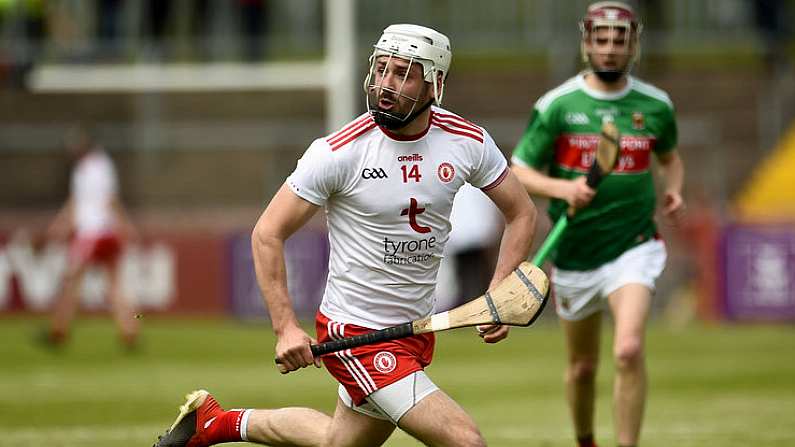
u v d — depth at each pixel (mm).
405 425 17531
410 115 17375
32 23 69625
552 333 55438
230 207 67375
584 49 25578
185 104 71188
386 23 70125
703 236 57531
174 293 59531
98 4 68625
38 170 69312
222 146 68750
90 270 60031
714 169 68125
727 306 57188
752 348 48281
